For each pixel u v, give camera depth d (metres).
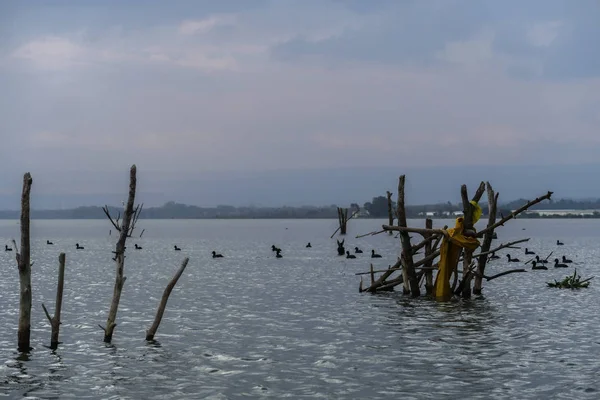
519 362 24.42
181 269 28.97
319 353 26.23
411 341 28.38
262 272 66.06
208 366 24.22
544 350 26.34
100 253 105.69
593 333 29.75
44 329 31.36
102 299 43.59
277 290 48.69
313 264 76.69
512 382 21.81
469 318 33.97
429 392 20.88
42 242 153.88
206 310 38.22
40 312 37.16
